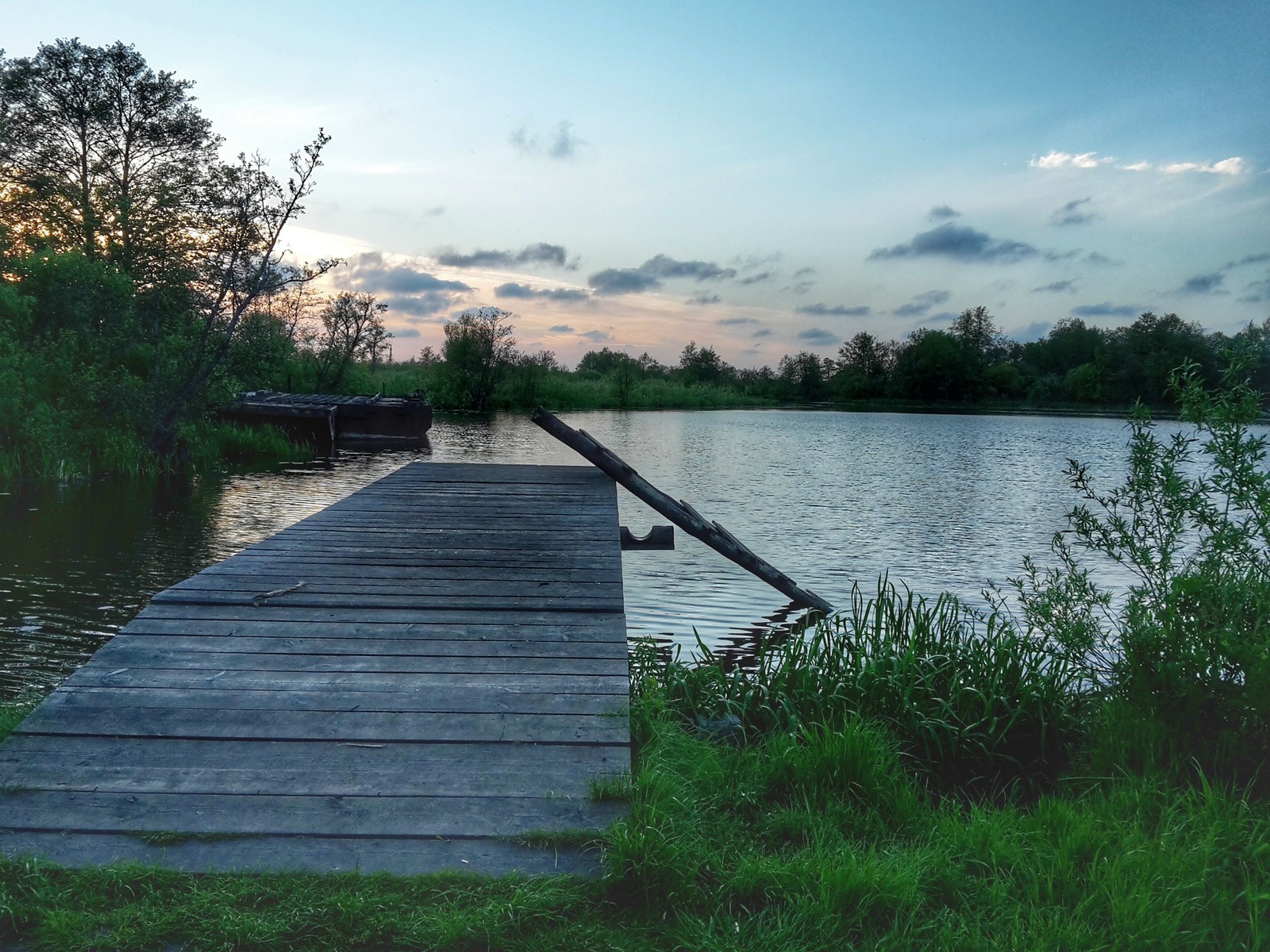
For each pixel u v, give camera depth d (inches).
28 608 309.1
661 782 125.7
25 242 976.9
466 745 133.9
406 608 196.7
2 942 95.0
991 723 178.5
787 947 99.3
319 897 101.1
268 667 158.6
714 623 329.7
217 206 823.1
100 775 122.4
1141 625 165.2
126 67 1054.4
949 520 578.2
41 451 683.4
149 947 94.3
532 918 100.6
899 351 3614.7
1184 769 144.9
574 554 259.8
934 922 105.6
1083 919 106.3
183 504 575.8
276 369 946.1
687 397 2785.4
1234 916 107.0
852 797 140.9
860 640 218.5
